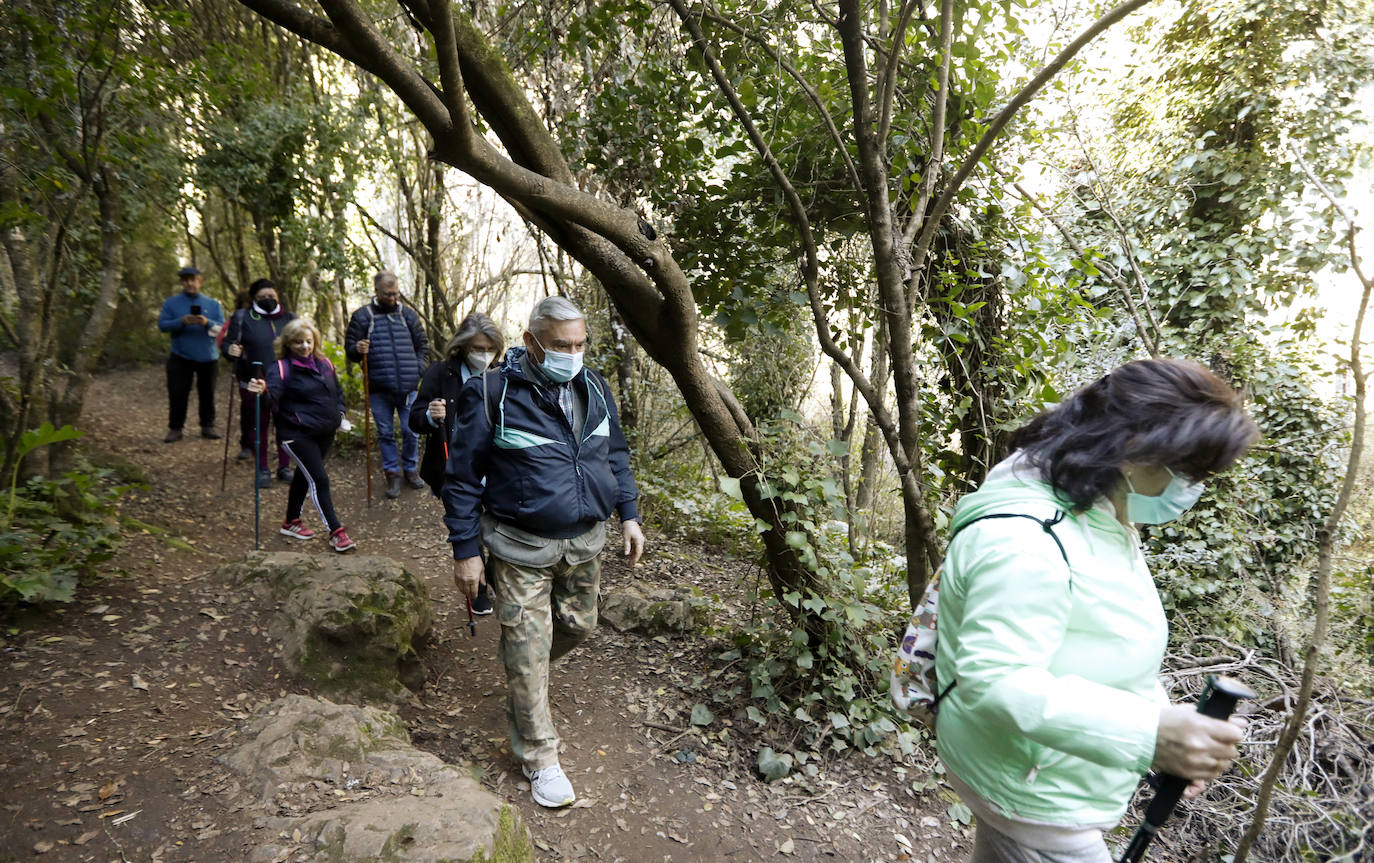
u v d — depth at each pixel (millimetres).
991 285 3918
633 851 2648
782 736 3365
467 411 2709
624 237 2953
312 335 4961
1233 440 1302
